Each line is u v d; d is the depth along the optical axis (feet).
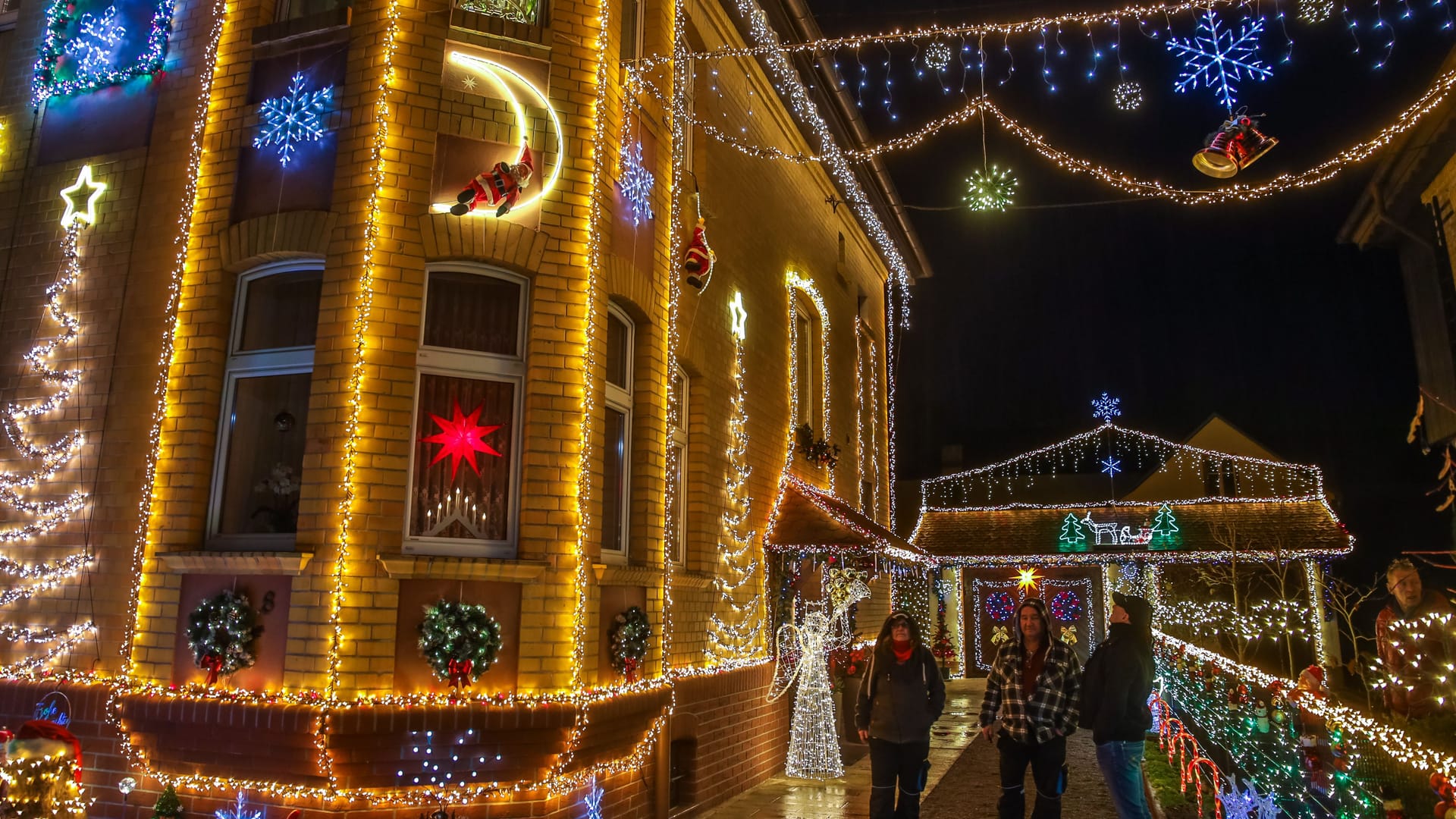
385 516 20.36
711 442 32.60
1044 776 22.08
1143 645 22.48
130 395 22.93
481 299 22.71
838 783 34.47
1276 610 65.51
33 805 18.06
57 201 24.77
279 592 20.26
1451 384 53.98
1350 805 21.77
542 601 21.26
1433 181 51.44
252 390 22.50
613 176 24.85
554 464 21.98
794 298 43.16
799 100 43.70
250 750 19.71
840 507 41.39
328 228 21.67
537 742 20.52
